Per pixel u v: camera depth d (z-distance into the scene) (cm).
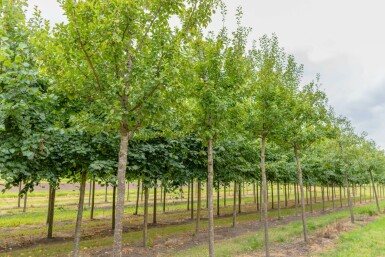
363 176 3709
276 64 1323
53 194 1686
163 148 1293
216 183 1825
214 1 788
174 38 680
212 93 862
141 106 664
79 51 635
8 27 735
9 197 3888
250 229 1955
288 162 2628
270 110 1170
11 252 1330
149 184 1314
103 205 3447
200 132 956
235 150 1764
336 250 1299
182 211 3106
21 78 684
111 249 1347
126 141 669
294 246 1398
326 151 2414
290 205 4081
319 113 1495
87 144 1023
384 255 1195
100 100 642
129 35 653
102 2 614
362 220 2322
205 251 1267
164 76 621
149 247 1403
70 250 1351
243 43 963
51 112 895
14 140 785
